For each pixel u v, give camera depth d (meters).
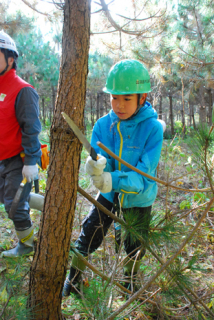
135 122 1.71
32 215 3.11
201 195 3.13
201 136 1.31
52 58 15.84
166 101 15.98
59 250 1.35
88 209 3.29
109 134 1.86
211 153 1.55
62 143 1.26
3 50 1.95
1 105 2.00
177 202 3.53
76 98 1.24
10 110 1.99
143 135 1.73
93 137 1.92
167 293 1.56
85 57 1.24
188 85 6.64
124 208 1.82
